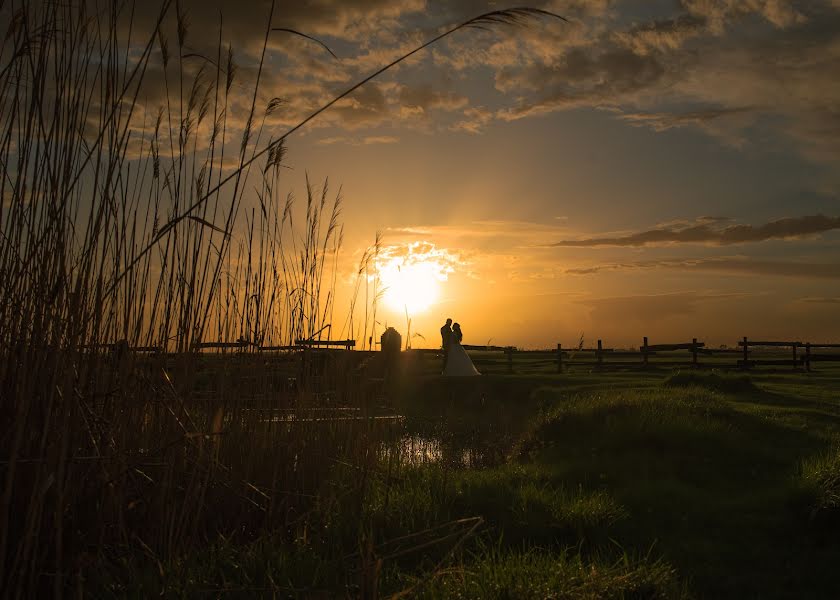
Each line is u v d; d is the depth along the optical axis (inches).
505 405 704.4
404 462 303.4
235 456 205.6
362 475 230.2
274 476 202.5
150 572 152.8
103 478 154.9
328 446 235.8
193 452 180.9
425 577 149.4
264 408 215.8
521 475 323.0
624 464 345.7
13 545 138.3
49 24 136.0
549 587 151.8
